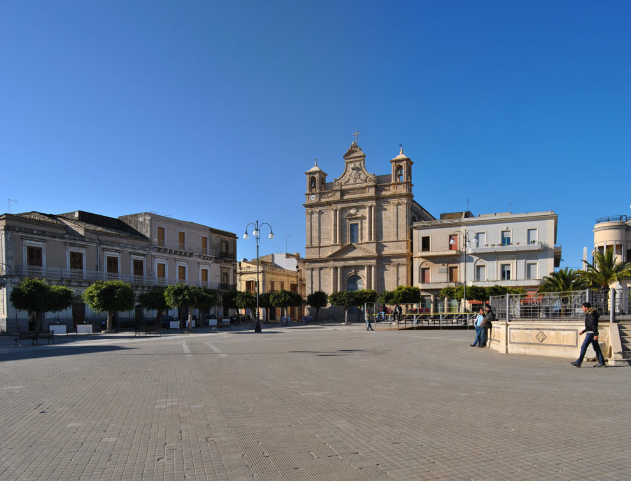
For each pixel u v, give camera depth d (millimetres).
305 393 9953
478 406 8625
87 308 43594
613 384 10930
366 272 66375
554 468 5406
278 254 87000
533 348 17828
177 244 55500
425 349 20281
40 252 40625
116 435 6816
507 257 57625
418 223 62844
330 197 70750
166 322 46781
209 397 9531
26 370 13711
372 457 5816
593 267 39062
